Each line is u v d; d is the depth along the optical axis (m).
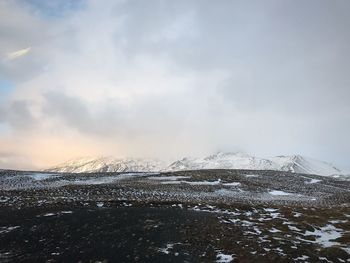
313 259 22.00
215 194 58.50
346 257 22.61
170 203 40.19
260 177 87.38
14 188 54.03
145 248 23.89
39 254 22.50
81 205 38.12
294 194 68.00
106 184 60.38
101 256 22.33
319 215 35.78
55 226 29.05
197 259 21.88
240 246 24.20
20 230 27.77
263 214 35.84
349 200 63.69
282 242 25.17
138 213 34.56
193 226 29.48
